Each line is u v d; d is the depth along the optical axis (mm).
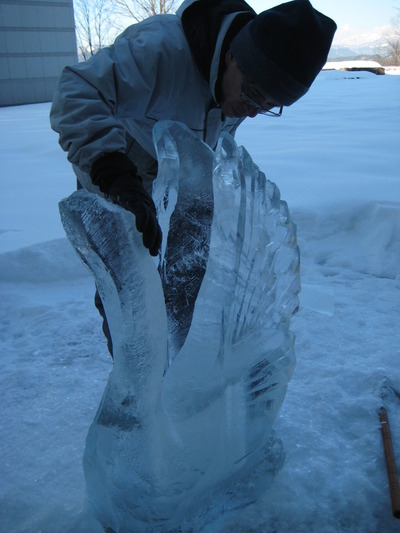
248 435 1448
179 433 1335
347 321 2516
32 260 3023
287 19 1397
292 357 1555
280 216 1502
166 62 1528
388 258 3213
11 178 5238
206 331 1382
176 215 1410
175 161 1337
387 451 1629
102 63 1460
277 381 1500
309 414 1834
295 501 1479
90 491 1338
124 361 1169
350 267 3191
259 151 6105
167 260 1465
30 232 3438
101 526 1413
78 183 1760
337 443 1701
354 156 5656
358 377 2045
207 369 1380
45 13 18125
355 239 3475
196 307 1392
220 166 1317
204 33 1521
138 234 1151
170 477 1294
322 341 2340
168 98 1592
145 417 1210
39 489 1544
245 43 1430
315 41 1410
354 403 1868
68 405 1936
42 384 2086
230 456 1419
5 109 15727
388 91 14703
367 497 1497
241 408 1426
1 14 17375
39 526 1425
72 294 2916
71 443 1733
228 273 1373
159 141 1338
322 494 1505
